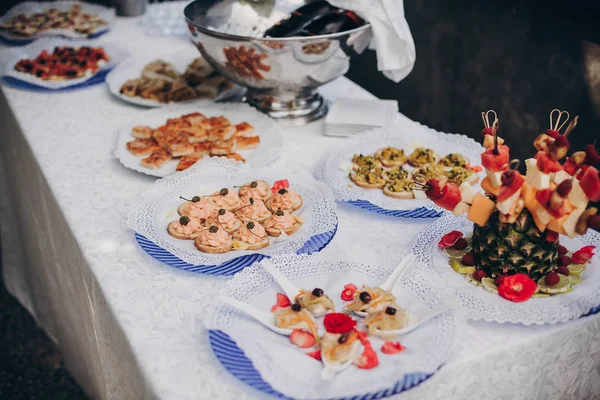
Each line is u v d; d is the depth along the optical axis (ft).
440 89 10.16
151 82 6.41
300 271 3.66
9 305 8.18
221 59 5.33
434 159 4.92
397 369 2.96
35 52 7.30
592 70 7.67
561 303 3.38
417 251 3.80
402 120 5.73
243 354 3.11
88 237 4.24
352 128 5.49
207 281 3.78
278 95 5.73
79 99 6.39
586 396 3.69
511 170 3.17
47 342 7.59
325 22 5.64
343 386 2.89
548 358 3.39
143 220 4.16
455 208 3.44
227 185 4.58
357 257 3.77
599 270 3.59
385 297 3.32
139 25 8.34
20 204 6.56
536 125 8.71
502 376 3.30
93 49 7.12
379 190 4.58
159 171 5.00
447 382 3.15
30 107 6.17
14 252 7.52
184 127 5.41
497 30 8.82
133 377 3.46
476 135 9.81
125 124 5.65
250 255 3.88
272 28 5.57
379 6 5.32
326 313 3.33
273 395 2.89
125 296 3.67
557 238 3.35
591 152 3.18
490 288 3.47
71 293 5.18
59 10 8.46
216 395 3.01
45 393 6.86
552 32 8.05
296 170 4.73
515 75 8.80
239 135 5.43
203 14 5.72
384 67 5.52
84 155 5.32
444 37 9.75
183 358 3.23
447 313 3.26
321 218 4.14
